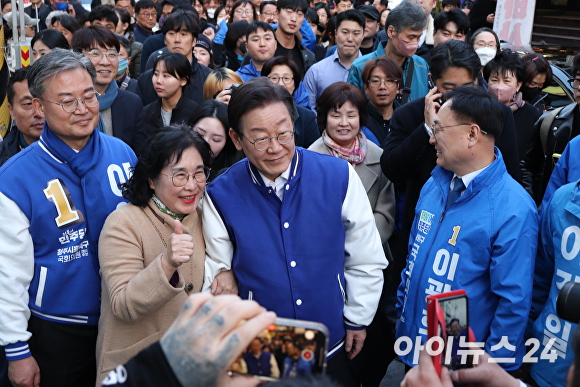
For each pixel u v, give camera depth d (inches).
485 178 94.0
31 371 96.1
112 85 154.1
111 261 89.9
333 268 93.1
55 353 99.3
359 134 136.7
